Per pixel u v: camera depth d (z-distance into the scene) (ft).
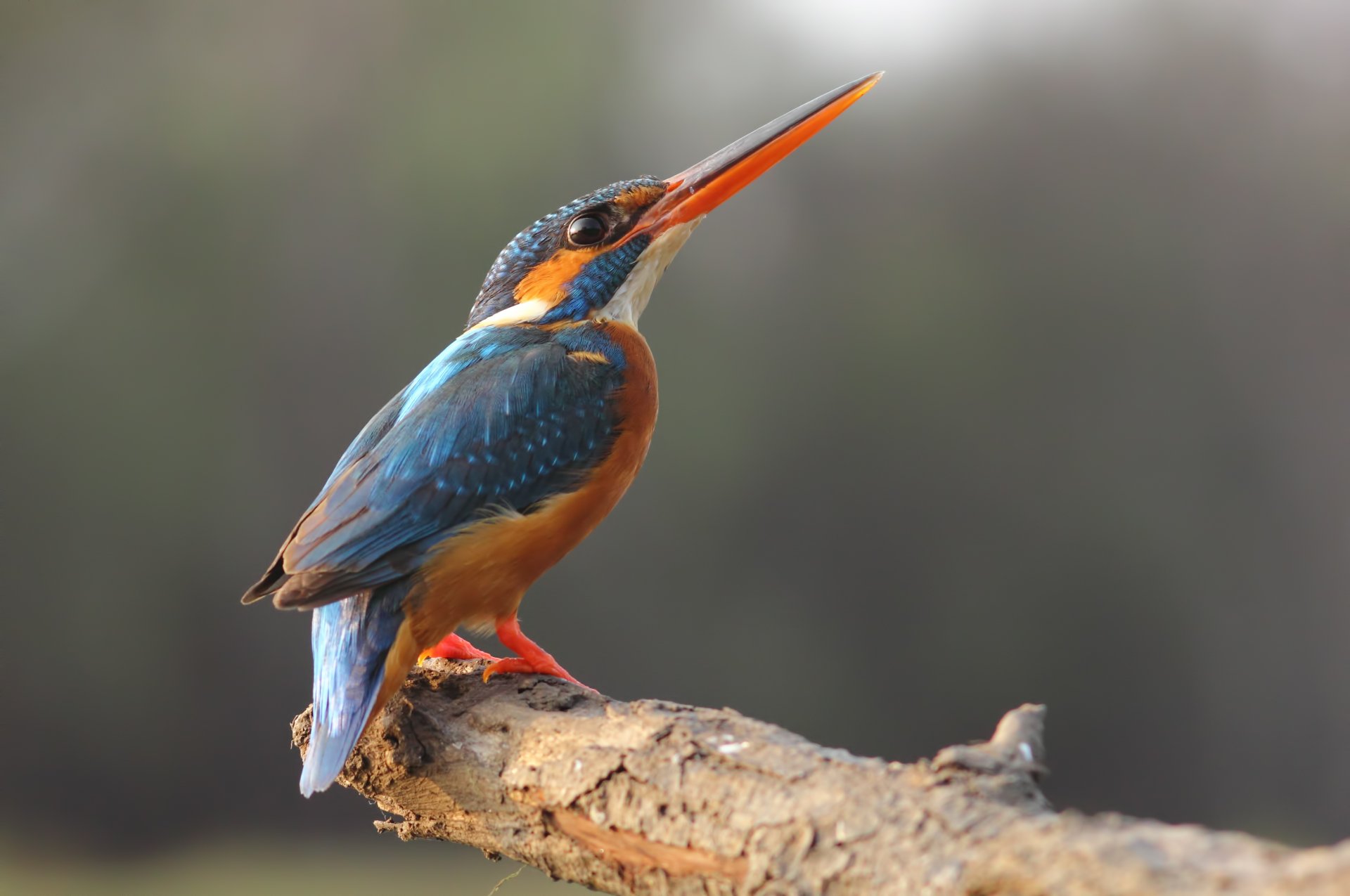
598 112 22.80
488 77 22.36
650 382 10.23
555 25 22.91
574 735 10.02
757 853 9.95
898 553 22.15
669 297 22.58
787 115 10.31
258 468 21.18
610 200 10.27
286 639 20.59
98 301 20.80
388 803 10.07
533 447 10.16
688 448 21.97
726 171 10.29
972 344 22.79
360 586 10.11
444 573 10.12
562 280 10.27
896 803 9.64
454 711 10.06
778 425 22.20
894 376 22.47
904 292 23.03
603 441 10.19
